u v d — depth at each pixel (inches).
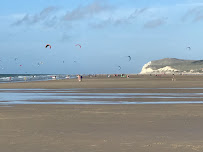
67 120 544.7
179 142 365.1
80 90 1566.2
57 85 2180.1
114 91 1467.8
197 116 595.8
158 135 406.9
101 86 1990.7
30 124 499.8
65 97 1111.0
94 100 981.8
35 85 2208.4
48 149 330.6
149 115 611.2
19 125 490.3
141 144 354.0
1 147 339.9
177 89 1624.0
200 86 1955.0
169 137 393.7
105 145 348.8
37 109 724.0
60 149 330.3
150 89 1627.7
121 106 792.3
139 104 847.7
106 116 597.3
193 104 847.7
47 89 1681.8
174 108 741.9
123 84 2292.1
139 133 421.1
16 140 375.6
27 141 369.7
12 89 1704.0
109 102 911.0
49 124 500.1
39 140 375.2
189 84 2266.2
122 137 393.7
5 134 413.7
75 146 344.2
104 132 428.5
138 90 1541.6
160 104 847.7
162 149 330.3
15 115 614.5
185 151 322.0
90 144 354.0
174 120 542.3
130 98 1058.7
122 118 567.8
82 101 945.5
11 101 952.3
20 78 4726.9
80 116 597.6
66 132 428.5
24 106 797.9
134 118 568.1
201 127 469.4
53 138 387.5
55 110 703.7
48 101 949.2
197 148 335.0
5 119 557.9
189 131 435.5
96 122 520.7
